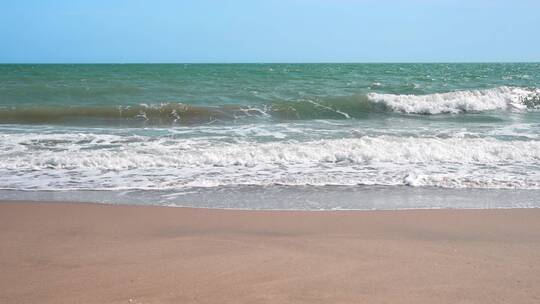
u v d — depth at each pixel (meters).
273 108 17.34
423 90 23.78
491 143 10.89
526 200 7.26
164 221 6.23
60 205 6.96
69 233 5.69
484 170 9.09
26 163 9.45
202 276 4.21
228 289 3.91
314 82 29.53
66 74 43.41
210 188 8.01
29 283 4.09
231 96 20.22
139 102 18.42
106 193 7.70
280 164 9.62
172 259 4.69
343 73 46.75
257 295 3.79
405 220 6.25
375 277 4.18
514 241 5.36
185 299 3.71
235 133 12.93
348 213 6.60
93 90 21.08
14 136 12.14
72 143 11.39
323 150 10.16
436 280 4.12
